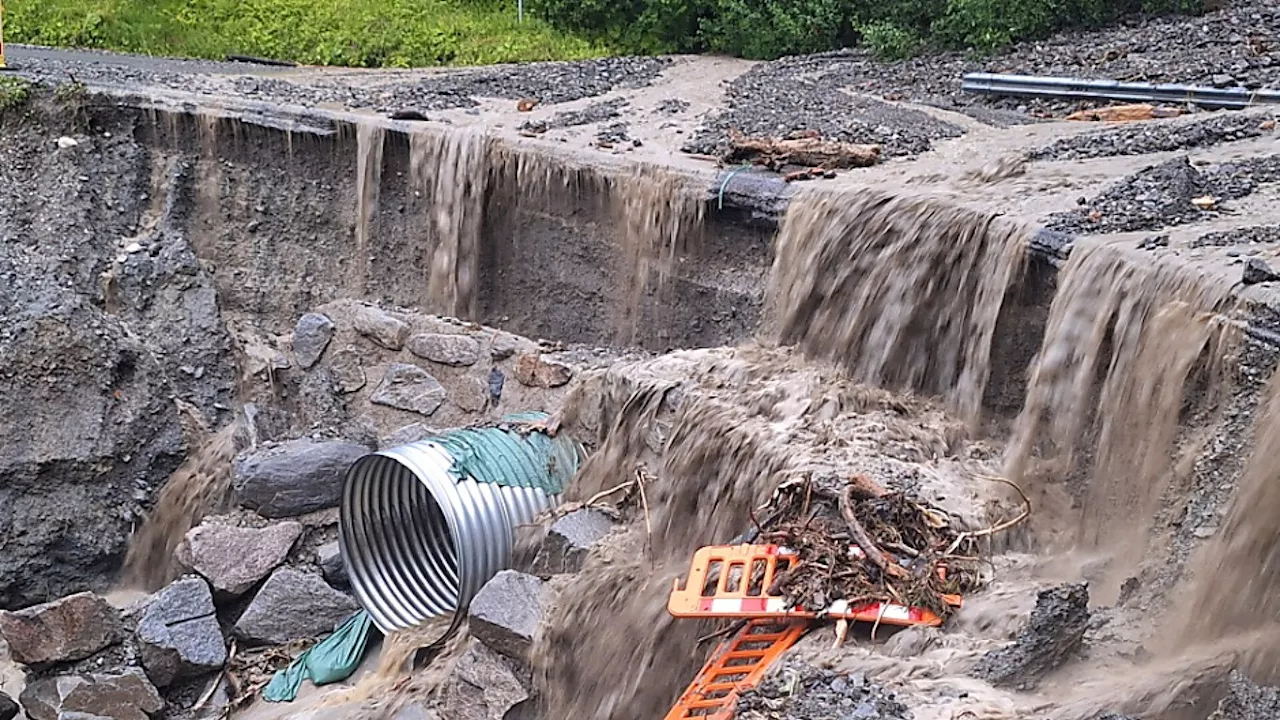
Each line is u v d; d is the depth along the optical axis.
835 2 18.88
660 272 12.02
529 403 11.93
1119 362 8.10
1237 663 6.45
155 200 14.48
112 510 12.25
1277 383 6.89
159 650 10.30
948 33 16.97
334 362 13.01
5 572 11.78
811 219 10.65
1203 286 7.64
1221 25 15.21
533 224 12.95
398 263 13.88
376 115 14.05
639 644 8.39
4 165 14.17
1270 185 10.00
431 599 10.59
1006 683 6.29
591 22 20.62
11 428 12.05
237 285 14.34
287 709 9.98
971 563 7.33
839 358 10.20
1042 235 8.95
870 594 6.89
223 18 19.83
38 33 18.94
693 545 9.02
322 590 10.93
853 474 8.06
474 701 8.98
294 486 11.48
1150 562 7.41
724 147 12.54
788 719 6.00
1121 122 12.92
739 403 9.49
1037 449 8.60
